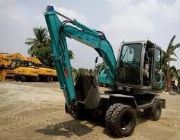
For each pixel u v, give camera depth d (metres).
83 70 8.65
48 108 12.22
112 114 7.76
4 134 7.82
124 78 9.59
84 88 8.39
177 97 25.53
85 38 8.24
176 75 35.31
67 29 7.73
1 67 29.19
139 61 9.34
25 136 7.67
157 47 10.19
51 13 7.41
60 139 7.47
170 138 8.28
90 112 9.41
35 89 20.89
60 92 19.95
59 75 7.60
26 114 10.73
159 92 10.95
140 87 9.25
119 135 7.84
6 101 14.09
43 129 8.47
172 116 12.32
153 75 9.95
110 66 9.41
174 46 33.75
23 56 30.58
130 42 9.65
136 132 8.69
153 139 8.05
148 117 10.76
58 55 7.50
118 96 8.37
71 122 9.44
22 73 29.41
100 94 9.00
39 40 50.44
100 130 8.54
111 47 9.24
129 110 8.05
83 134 8.05
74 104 7.71
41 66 32.56
